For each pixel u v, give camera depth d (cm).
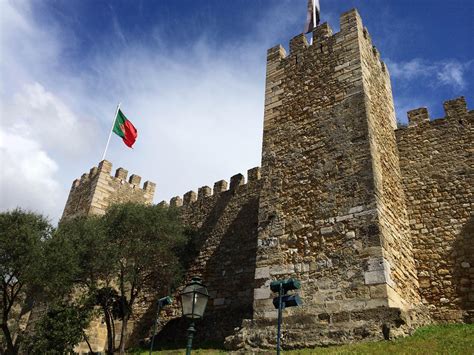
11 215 1903
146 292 2303
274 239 1380
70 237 1959
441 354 902
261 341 1192
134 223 2031
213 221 2328
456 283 1413
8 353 1703
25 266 1761
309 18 2102
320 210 1331
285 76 1739
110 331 1855
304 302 1197
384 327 1038
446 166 1616
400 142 1745
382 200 1302
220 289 2036
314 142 1483
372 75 1620
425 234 1536
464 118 1666
